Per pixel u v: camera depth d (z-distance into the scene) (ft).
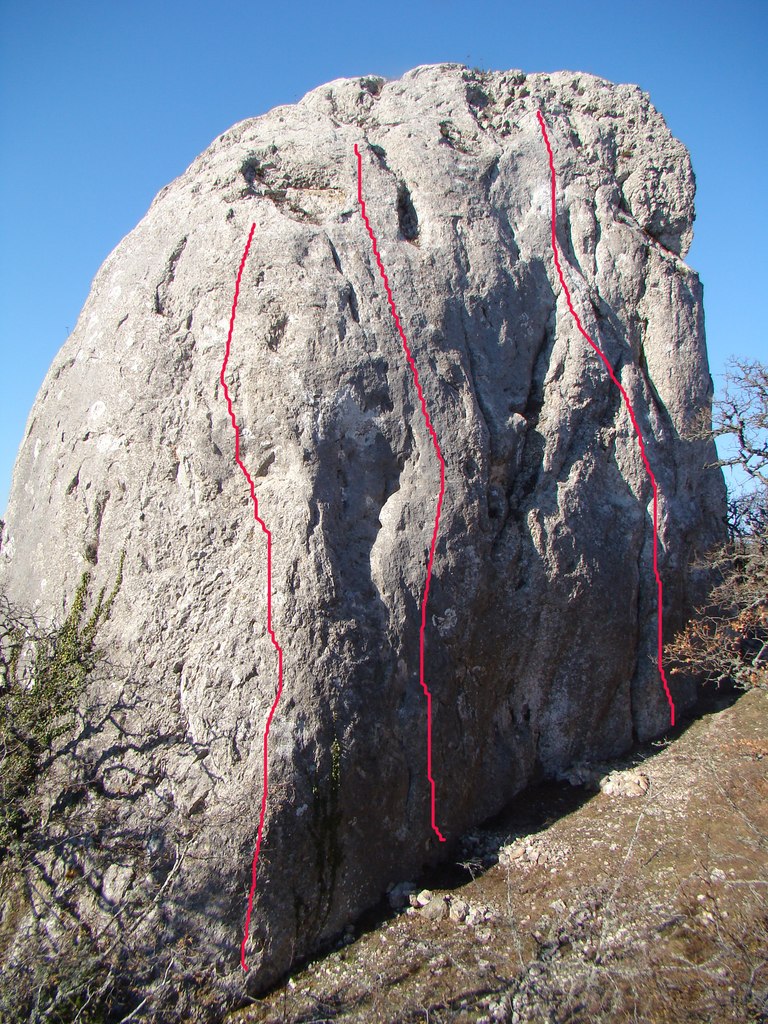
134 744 18.52
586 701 24.40
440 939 17.92
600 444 25.48
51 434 23.75
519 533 23.26
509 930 17.99
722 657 26.30
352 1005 16.34
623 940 17.37
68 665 19.03
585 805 22.52
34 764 18.52
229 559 19.62
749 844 19.66
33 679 19.70
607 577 24.44
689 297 28.50
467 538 21.31
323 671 18.56
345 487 20.33
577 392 25.07
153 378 21.09
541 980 16.46
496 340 23.91
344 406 20.36
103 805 18.06
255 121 26.17
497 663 22.40
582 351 25.38
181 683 18.88
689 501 27.71
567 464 24.62
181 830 17.38
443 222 23.71
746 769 22.72
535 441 24.29
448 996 16.37
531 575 23.06
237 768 17.84
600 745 24.81
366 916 18.76
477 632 21.65
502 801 22.45
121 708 18.90
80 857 17.51
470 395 22.34
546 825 21.76
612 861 19.85
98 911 16.96
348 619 19.17
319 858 17.95
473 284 23.71
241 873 17.01
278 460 20.04
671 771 23.41
